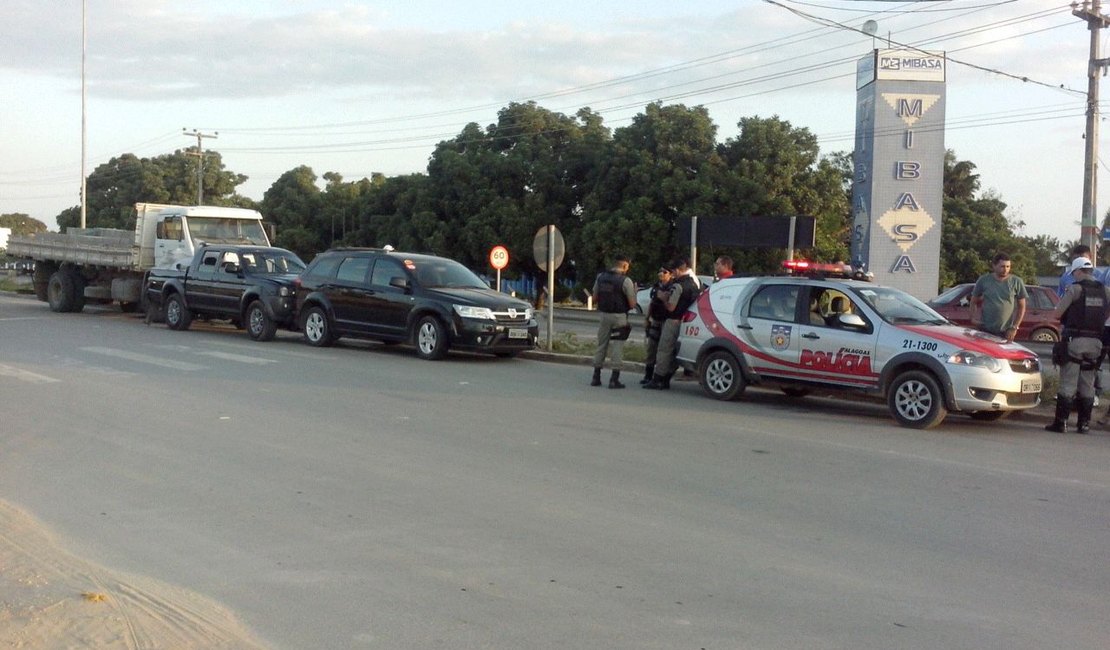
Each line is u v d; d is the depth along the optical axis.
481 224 43.97
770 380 12.55
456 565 5.96
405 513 7.11
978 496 7.97
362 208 51.16
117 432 9.96
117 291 24.95
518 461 8.86
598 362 14.19
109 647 4.51
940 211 37.31
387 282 17.81
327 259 18.94
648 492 7.80
